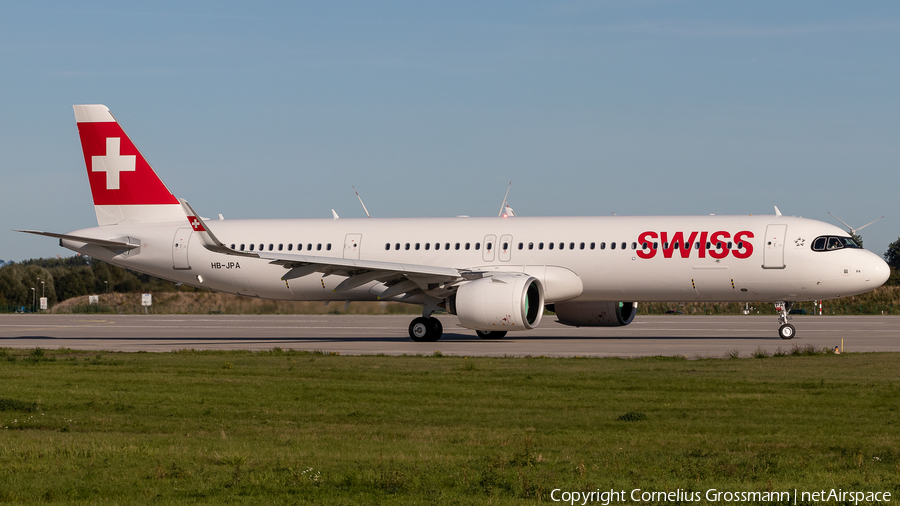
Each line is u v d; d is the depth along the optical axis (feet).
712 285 214.28
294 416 101.40
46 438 85.97
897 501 61.21
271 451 78.84
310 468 70.44
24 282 639.35
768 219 214.48
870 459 74.23
